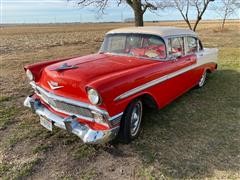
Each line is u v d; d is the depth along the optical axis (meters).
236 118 4.82
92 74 3.55
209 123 4.61
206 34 27.42
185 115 4.93
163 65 4.33
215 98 5.84
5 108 5.30
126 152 3.69
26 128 4.42
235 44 16.70
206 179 3.14
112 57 4.54
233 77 7.52
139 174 3.23
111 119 3.33
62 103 3.62
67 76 3.54
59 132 4.26
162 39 4.48
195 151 3.71
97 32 39.84
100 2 13.16
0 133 4.26
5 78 7.79
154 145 3.86
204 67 6.36
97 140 3.30
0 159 3.55
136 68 3.92
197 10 17.19
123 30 4.94
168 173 3.24
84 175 3.22
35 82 4.16
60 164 3.44
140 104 3.99
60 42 20.55
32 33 40.34
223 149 3.77
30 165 3.41
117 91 3.35
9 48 16.38
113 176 3.20
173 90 4.83
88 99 3.33
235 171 3.29
